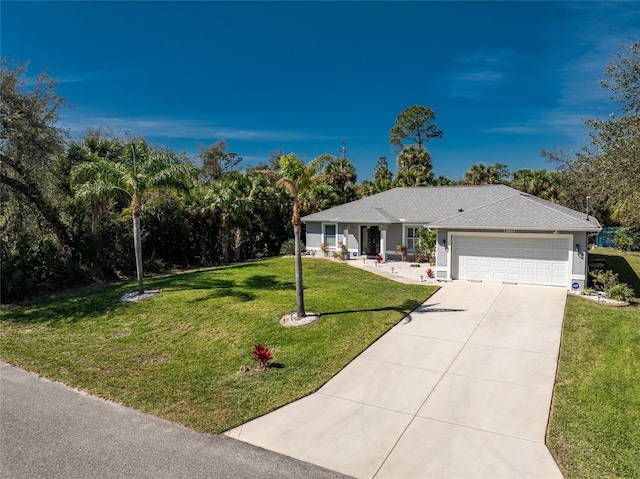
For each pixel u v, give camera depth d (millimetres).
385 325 11969
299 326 11992
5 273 17688
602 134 18766
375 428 6961
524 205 17922
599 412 7156
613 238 33250
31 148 17578
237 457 6238
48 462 6141
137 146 16859
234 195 27125
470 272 17891
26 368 10133
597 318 12203
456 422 7074
